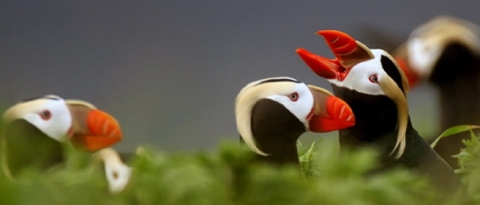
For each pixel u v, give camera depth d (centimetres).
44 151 647
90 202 623
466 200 645
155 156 623
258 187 623
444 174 671
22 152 645
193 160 623
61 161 647
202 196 620
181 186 620
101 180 625
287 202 623
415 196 635
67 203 622
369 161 627
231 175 623
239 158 623
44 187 623
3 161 645
